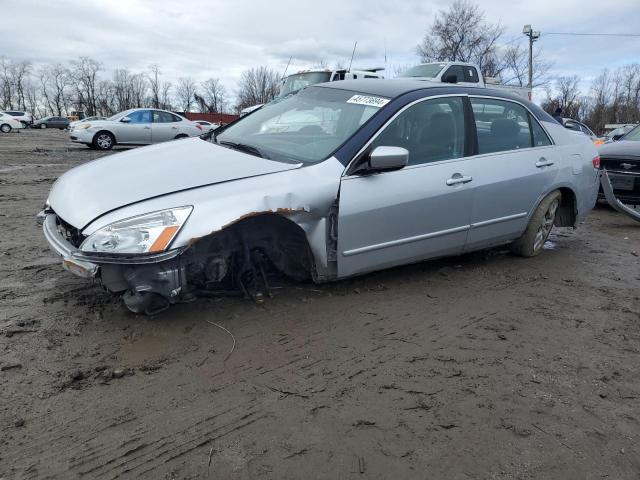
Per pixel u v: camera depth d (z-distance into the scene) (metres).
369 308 3.87
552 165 5.12
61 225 3.47
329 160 3.71
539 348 3.42
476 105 4.66
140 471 2.20
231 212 3.20
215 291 3.65
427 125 4.25
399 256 4.10
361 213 3.75
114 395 2.69
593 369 3.19
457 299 4.16
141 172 3.55
